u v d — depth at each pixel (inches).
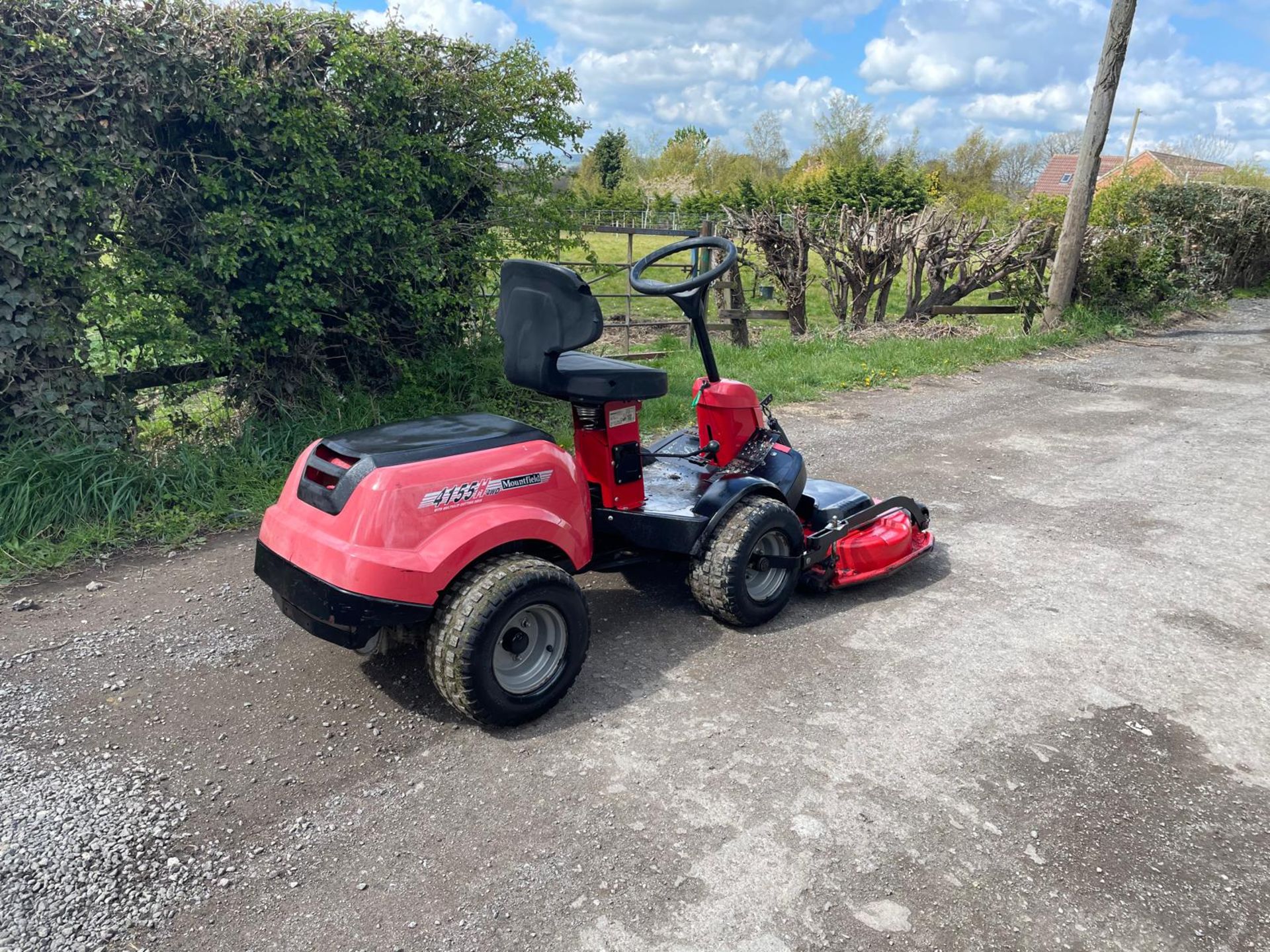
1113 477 267.0
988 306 536.7
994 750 129.1
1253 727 137.3
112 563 190.2
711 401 172.2
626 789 119.0
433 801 116.5
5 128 193.9
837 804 116.5
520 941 94.3
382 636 135.7
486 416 152.4
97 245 218.5
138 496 213.6
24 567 184.5
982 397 380.2
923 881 103.6
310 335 263.3
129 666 148.3
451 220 290.8
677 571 193.6
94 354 221.3
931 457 286.7
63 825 110.3
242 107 227.3
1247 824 114.8
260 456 234.4
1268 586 190.1
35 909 97.3
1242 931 97.6
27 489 194.9
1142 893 102.6
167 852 106.5
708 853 107.3
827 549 174.2
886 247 490.0
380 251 268.2
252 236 233.9
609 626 166.7
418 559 121.6
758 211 496.7
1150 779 123.6
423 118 278.4
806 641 161.9
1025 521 228.4
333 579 120.6
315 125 238.8
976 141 2169.0
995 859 107.4
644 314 577.0
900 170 1638.8
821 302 686.5
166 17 213.2
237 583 181.6
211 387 251.6
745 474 171.0
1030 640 163.8
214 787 118.5
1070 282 528.7
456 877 103.1
